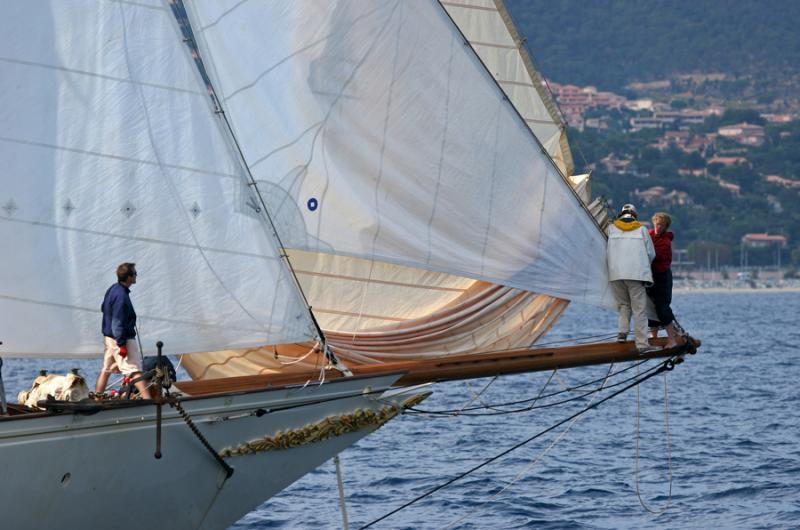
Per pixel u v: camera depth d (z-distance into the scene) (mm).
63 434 32594
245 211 35938
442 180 38344
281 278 36250
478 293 41156
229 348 35844
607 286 40094
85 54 35031
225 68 38062
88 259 34844
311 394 37188
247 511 37469
